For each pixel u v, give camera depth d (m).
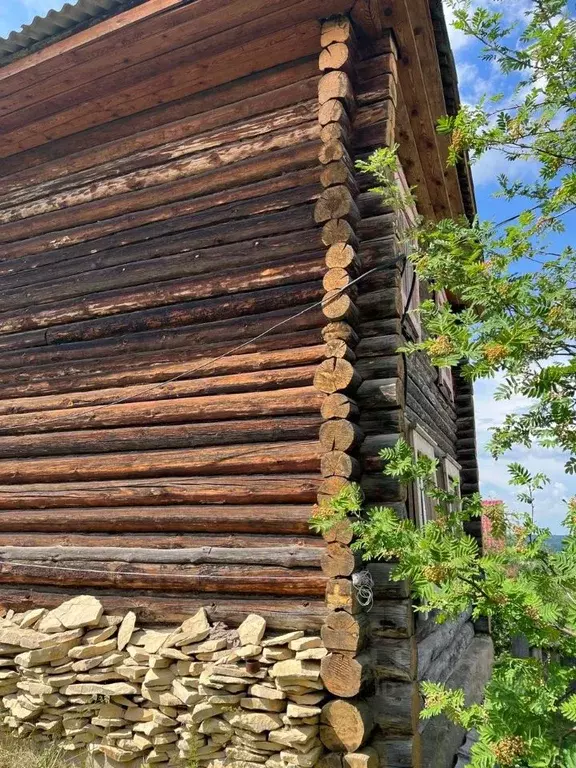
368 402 3.90
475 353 2.25
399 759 3.36
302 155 4.46
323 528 3.16
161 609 4.00
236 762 3.35
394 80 4.59
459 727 4.97
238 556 3.84
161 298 4.69
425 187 6.89
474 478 9.37
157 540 4.19
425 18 4.54
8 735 4.02
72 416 4.77
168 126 5.10
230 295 4.46
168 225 4.86
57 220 5.43
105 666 3.84
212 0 4.25
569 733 1.96
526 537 2.24
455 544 2.35
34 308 5.30
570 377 2.13
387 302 4.05
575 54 2.39
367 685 3.43
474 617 2.25
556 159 2.44
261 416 4.08
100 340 4.91
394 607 3.58
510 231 2.31
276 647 3.46
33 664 3.90
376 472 3.79
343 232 3.96
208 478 4.13
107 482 4.52
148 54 4.75
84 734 3.85
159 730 3.63
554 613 1.95
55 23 4.67
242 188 4.64
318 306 4.12
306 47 4.59
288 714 3.26
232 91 4.88
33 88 5.12
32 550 4.56
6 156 5.92
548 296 2.21
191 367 4.43
